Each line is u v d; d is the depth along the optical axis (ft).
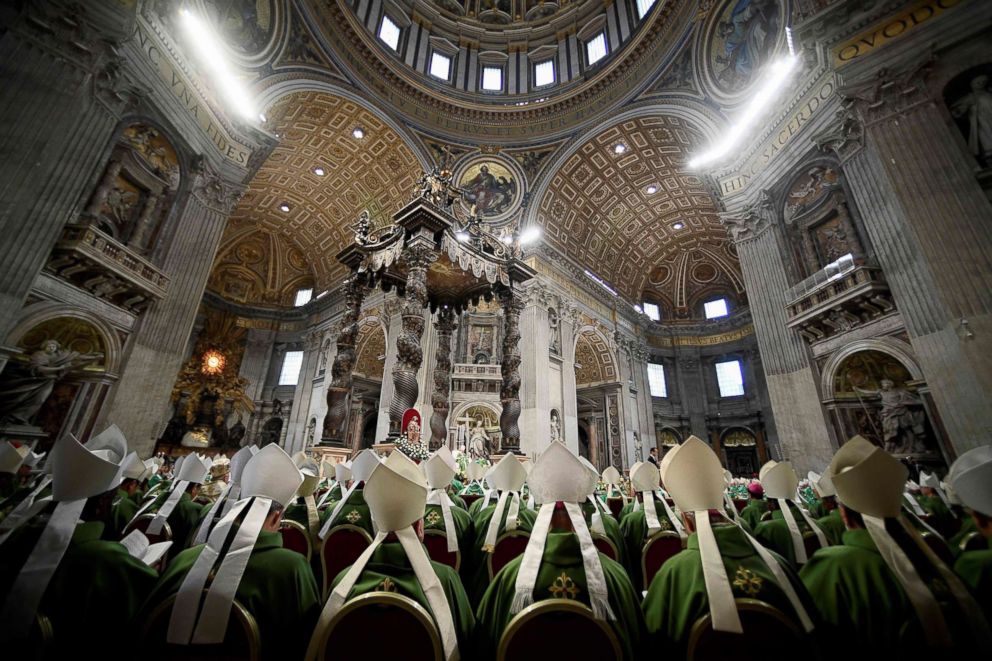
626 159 64.18
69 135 25.30
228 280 83.05
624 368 74.43
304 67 49.90
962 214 24.94
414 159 61.36
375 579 6.11
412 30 65.21
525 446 54.34
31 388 24.67
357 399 71.00
